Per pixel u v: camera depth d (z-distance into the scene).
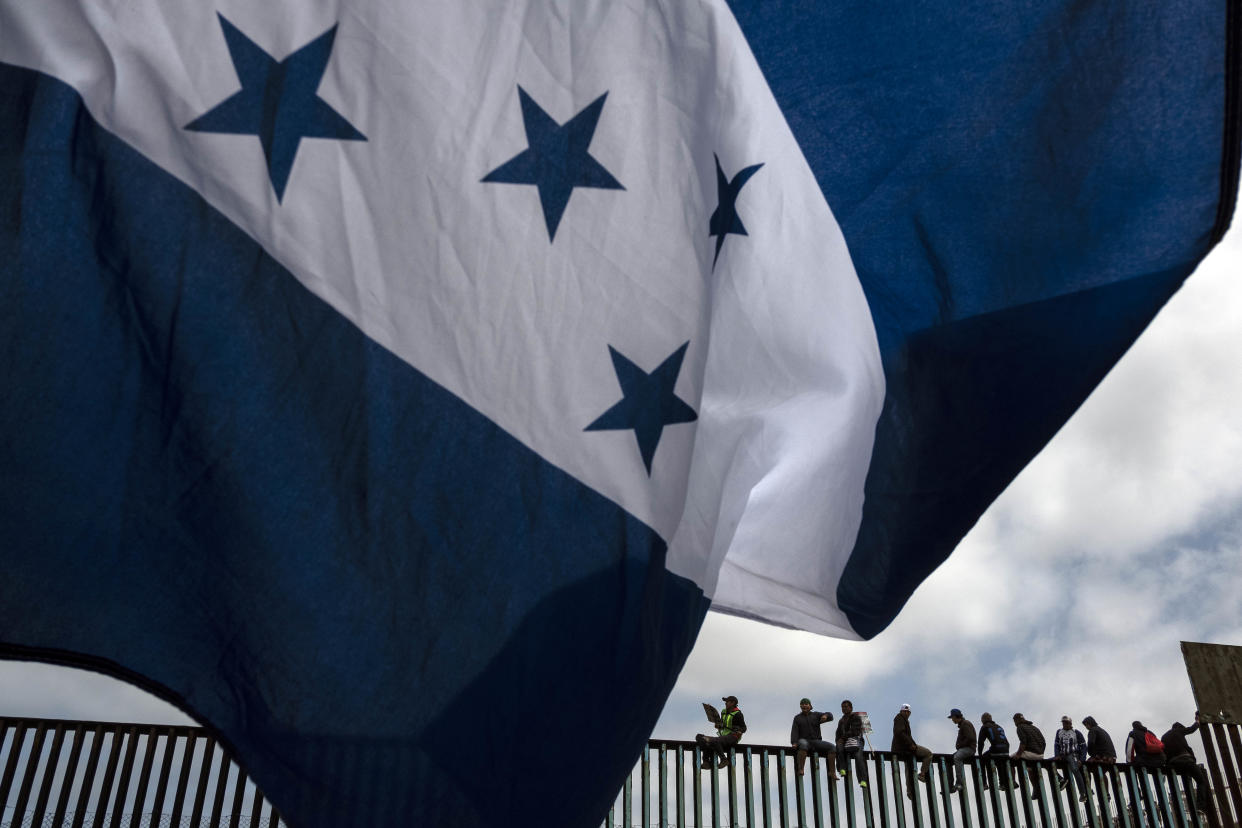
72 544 2.60
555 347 3.13
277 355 2.87
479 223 3.15
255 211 2.95
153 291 2.81
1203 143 3.53
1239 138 3.52
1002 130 3.66
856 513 3.85
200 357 2.80
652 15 3.52
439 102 3.19
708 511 3.47
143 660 2.58
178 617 2.63
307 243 2.97
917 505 3.80
